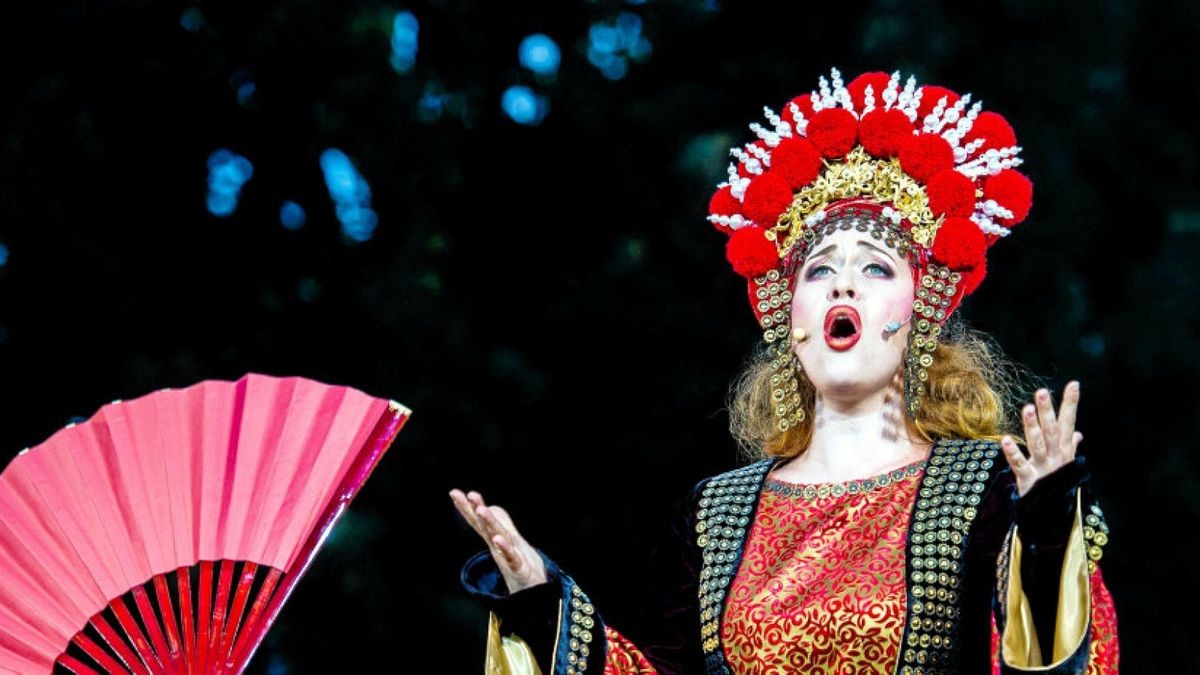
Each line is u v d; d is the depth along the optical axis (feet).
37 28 78.13
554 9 85.10
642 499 81.20
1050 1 89.10
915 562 37.45
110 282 78.64
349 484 38.37
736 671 38.06
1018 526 34.71
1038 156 88.17
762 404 44.88
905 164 41.65
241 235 80.79
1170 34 91.45
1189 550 89.51
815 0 84.58
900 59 83.46
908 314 40.55
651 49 85.25
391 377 79.82
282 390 38.83
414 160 82.28
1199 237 90.02
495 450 80.12
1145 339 88.79
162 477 37.93
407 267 80.48
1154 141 90.38
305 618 77.00
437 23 84.12
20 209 77.41
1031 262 86.84
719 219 44.14
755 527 40.04
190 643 37.42
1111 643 35.27
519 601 38.11
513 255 82.94
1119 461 89.76
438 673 78.07
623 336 81.92
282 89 80.38
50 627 36.96
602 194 83.46
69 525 37.47
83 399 78.33
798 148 42.32
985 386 41.73
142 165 79.46
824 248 40.96
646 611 40.88
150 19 78.79
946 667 36.73
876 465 39.93
